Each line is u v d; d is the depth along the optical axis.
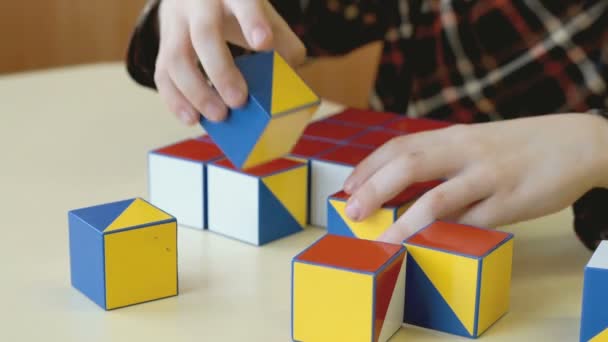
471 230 0.63
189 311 0.62
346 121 0.84
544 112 0.99
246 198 0.71
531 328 0.61
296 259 0.59
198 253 0.69
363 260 0.59
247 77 0.68
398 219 0.66
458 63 1.03
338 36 1.04
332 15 1.02
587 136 0.69
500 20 1.00
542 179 0.68
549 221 0.75
